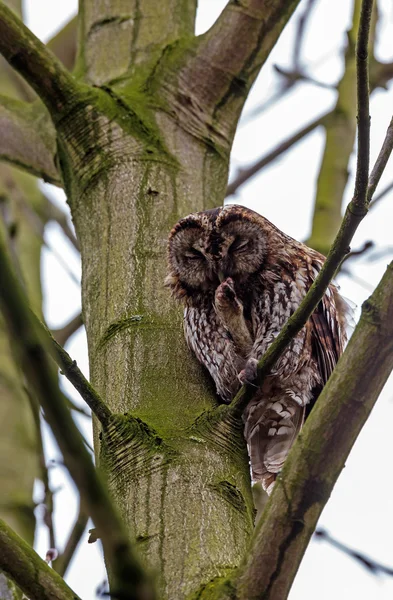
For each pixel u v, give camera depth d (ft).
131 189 31.35
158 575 20.90
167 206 31.24
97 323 28.58
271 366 23.62
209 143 33.73
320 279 22.35
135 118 33.01
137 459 23.36
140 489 22.79
